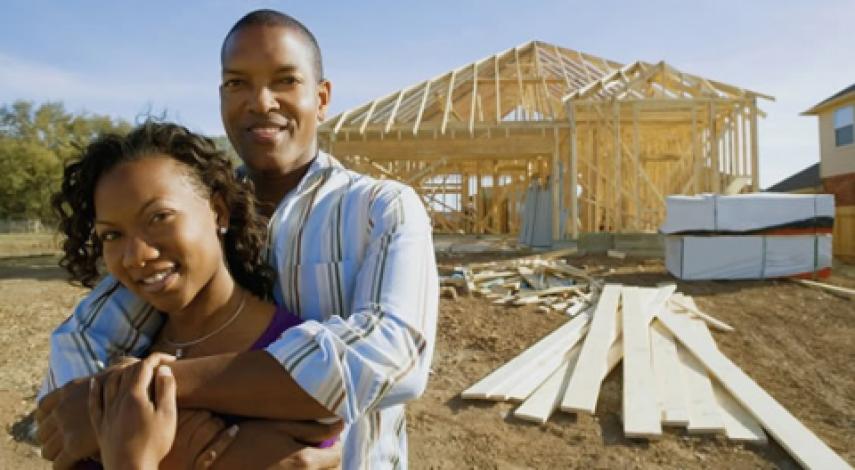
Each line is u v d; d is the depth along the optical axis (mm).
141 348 1455
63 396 1236
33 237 30406
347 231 1491
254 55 1638
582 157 20359
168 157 1268
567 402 5410
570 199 18188
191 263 1246
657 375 6102
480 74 22469
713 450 4621
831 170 20734
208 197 1332
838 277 12250
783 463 4406
